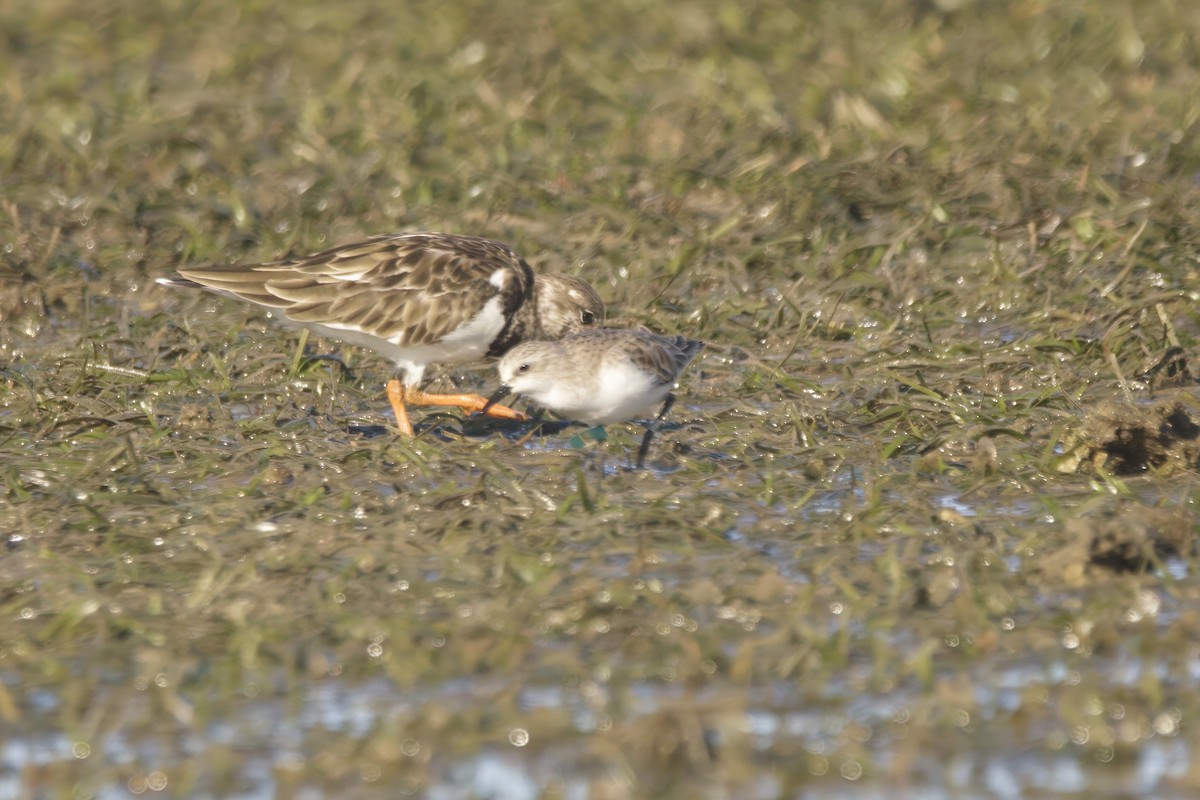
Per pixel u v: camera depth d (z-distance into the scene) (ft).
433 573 34.86
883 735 28.14
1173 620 32.04
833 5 84.94
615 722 28.50
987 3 82.94
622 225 60.90
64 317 55.98
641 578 34.01
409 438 43.24
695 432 44.62
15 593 34.27
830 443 43.11
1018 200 60.64
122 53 83.05
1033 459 41.47
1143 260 54.70
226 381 48.80
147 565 35.45
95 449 43.93
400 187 64.95
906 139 67.00
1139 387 47.11
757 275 57.47
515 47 80.38
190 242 60.08
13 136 68.85
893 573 33.53
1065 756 27.43
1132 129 66.39
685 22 82.23
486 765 27.37
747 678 29.94
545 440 45.73
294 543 36.17
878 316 53.31
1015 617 32.32
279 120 72.59
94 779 27.14
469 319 46.26
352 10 87.40
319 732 28.53
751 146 67.46
